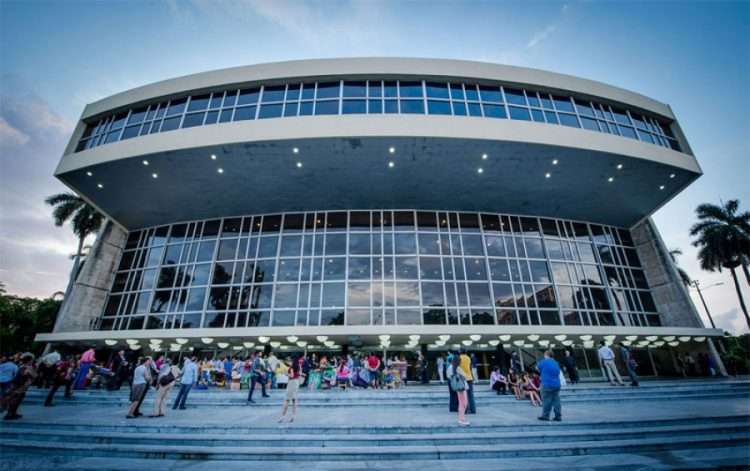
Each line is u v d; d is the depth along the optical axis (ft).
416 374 60.29
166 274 68.85
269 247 68.23
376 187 63.62
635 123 64.90
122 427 23.58
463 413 22.89
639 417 25.21
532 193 66.08
